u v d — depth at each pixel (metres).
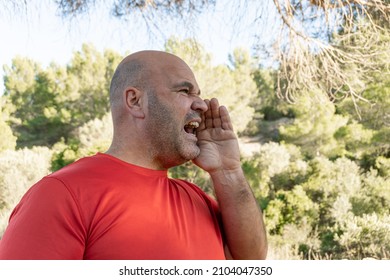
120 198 1.20
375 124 8.41
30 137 13.47
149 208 1.23
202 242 1.33
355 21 4.32
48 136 13.52
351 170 7.18
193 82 1.41
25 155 8.26
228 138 1.55
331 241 5.66
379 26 4.23
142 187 1.27
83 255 1.15
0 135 10.62
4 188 7.39
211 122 1.57
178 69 1.39
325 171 7.04
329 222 6.20
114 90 1.39
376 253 5.15
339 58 4.56
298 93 5.17
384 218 5.72
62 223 1.10
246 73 12.86
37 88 13.87
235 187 1.49
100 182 1.20
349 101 8.78
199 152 1.41
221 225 1.54
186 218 1.33
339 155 9.04
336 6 4.18
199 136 1.56
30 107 13.94
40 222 1.09
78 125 13.24
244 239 1.49
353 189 6.53
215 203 1.59
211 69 10.80
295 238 5.80
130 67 1.37
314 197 6.66
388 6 4.12
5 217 6.61
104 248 1.14
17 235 1.09
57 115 13.31
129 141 1.35
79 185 1.17
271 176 7.39
